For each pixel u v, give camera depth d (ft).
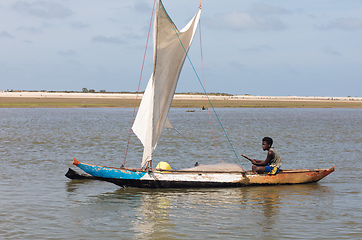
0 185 73.36
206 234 50.06
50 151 114.42
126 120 244.42
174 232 50.62
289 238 48.78
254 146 133.08
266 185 75.20
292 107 520.83
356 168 93.45
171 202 64.13
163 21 70.95
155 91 72.59
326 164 99.14
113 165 96.17
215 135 163.63
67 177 80.74
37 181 77.25
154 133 74.08
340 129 197.36
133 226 52.85
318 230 51.37
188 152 117.29
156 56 71.15
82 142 135.33
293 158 107.65
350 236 49.32
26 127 190.29
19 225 52.54
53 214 57.52
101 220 55.01
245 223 54.08
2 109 369.91
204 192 70.64
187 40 75.61
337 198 66.74
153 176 72.18
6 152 110.73
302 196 68.13
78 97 633.61
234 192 70.69
